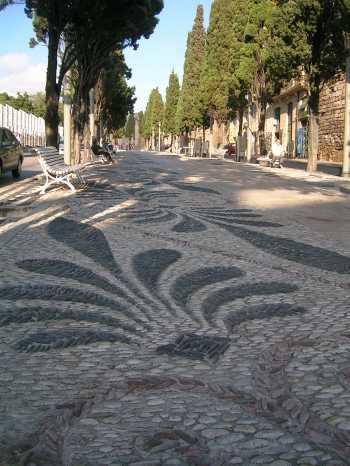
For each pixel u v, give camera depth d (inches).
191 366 163.6
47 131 804.0
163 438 122.2
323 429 125.3
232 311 216.4
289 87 1886.1
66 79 1051.9
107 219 434.9
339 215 494.9
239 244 348.5
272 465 111.4
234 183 809.5
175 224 419.5
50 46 789.2
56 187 661.3
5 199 546.9
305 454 115.3
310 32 944.9
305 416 131.5
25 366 163.9
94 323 201.5
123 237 363.6
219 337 188.1
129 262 293.9
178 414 133.3
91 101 1550.2
